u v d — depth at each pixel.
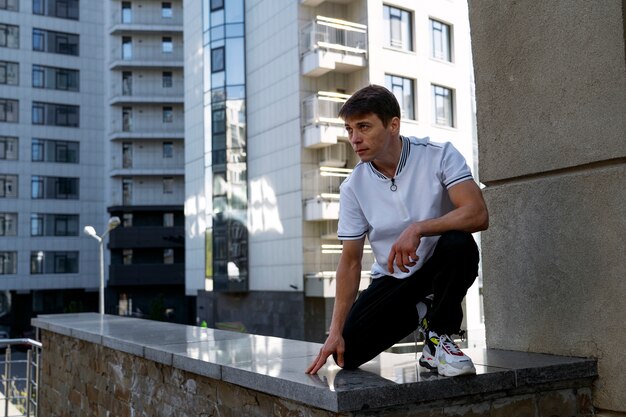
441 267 2.37
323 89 26.58
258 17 28.73
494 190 3.26
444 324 2.42
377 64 25.55
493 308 3.25
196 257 34.22
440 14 27.47
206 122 30.41
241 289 28.72
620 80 2.67
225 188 29.47
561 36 2.92
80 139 50.53
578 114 2.84
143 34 47.56
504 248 3.20
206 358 3.19
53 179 49.44
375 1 25.75
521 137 3.12
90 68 51.25
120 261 47.12
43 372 6.55
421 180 2.51
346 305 2.66
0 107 48.16
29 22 49.34
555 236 2.93
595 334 2.75
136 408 4.29
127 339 4.33
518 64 3.13
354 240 2.68
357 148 2.45
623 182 2.65
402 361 2.80
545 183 2.99
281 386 2.43
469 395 2.39
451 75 27.66
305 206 25.95
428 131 26.61
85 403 5.31
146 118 47.72
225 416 3.14
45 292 48.72
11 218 47.94
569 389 2.68
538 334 3.00
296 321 26.05
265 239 28.06
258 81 28.75
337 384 2.26
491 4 3.28
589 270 2.78
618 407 2.65
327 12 26.62
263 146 28.39
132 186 47.97
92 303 49.97
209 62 30.31
